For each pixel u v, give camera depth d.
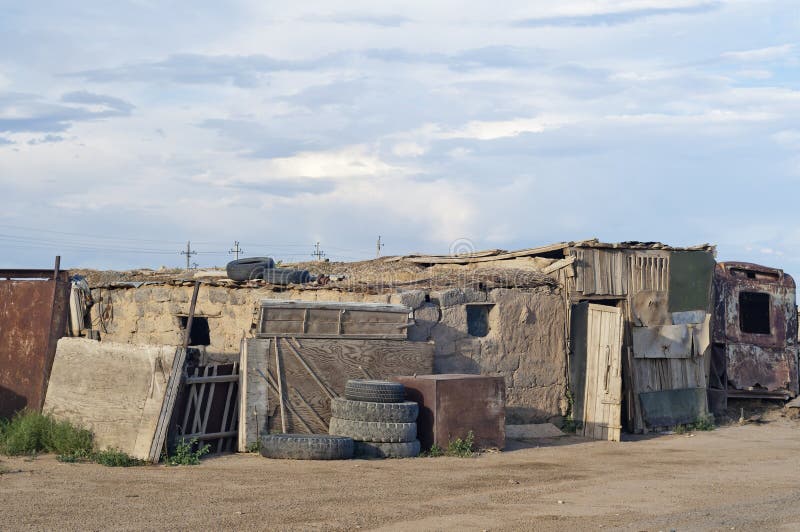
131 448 13.49
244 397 14.83
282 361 15.35
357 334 16.22
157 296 19.31
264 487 11.69
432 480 12.74
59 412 14.64
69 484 11.48
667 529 9.84
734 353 23.05
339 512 10.30
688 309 21.70
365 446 14.65
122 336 19.97
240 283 18.17
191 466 13.17
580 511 10.82
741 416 22.52
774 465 15.31
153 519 9.62
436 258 23.75
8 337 16.34
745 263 23.59
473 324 18.73
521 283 19.23
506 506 11.02
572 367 19.81
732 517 10.58
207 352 17.61
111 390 14.19
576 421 19.52
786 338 24.00
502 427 16.28
